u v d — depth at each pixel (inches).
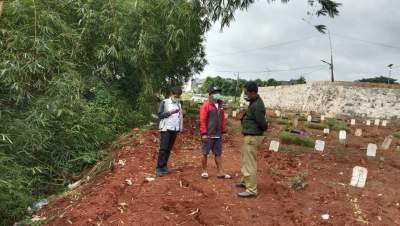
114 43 518.9
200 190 286.0
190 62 808.9
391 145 641.0
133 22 531.5
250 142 272.8
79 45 474.9
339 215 254.5
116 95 530.6
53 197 304.3
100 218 232.7
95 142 420.5
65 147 386.6
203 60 837.2
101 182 304.7
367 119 1432.1
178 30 529.7
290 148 493.7
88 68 533.6
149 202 258.1
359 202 283.4
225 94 2967.5
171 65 670.5
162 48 581.6
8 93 383.2
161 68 635.5
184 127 590.9
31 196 301.7
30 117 349.1
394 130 967.6
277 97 2203.5
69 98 388.5
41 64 385.1
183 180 307.7
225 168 353.4
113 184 288.0
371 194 306.5
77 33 482.0
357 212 261.7
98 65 540.7
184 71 813.9
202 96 1966.0
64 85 382.3
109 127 478.6
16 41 375.9
